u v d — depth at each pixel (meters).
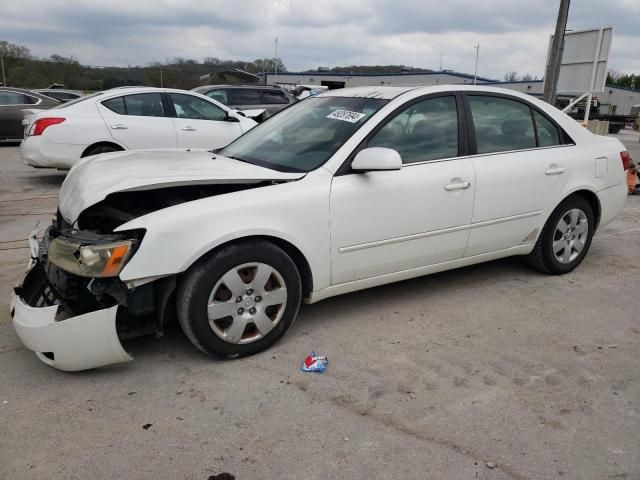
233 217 3.02
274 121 4.36
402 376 3.07
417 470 2.34
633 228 6.49
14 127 13.98
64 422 2.62
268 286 3.23
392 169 3.29
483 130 4.09
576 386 3.01
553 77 12.25
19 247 5.31
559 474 2.34
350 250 3.49
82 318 2.78
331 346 3.41
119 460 2.37
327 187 3.35
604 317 3.91
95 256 2.74
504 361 3.26
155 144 8.48
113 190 2.93
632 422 2.70
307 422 2.65
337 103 4.05
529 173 4.21
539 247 4.55
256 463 2.37
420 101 3.82
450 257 4.00
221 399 2.83
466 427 2.63
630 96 46.75
